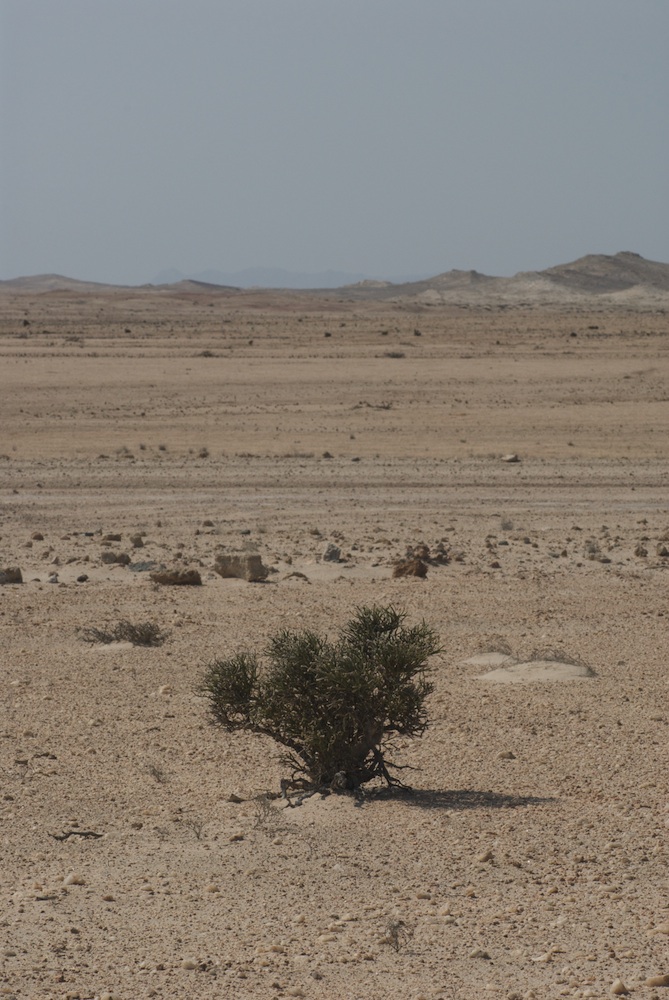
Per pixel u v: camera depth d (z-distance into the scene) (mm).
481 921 8180
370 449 46625
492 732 13797
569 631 20344
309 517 32688
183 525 31641
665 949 7598
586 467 42156
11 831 10539
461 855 9594
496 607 22219
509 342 95188
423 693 11930
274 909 8531
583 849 9664
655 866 9188
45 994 7086
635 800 10969
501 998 6961
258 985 7207
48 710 15148
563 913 8297
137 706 15320
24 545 28531
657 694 15680
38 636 19719
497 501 35500
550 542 29656
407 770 12305
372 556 27531
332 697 11523
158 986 7207
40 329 110250
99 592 23578
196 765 12727
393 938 7797
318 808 10977
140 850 9961
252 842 10078
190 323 128625
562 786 11570
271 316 155375
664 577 25656
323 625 20297
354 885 8992
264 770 12500
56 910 8547
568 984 7117
